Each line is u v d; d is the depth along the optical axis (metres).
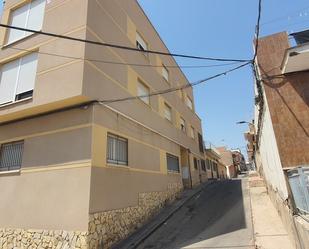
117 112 11.20
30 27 11.57
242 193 16.97
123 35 13.30
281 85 7.75
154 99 16.20
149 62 16.39
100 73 10.44
